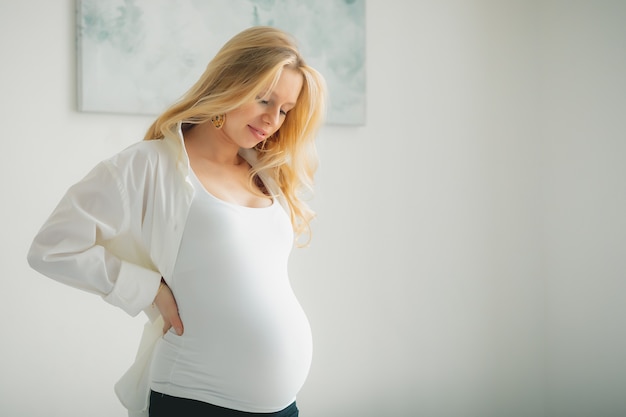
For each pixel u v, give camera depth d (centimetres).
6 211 192
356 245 241
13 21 191
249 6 218
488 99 264
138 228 134
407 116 249
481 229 264
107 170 129
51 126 196
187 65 209
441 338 258
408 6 249
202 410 133
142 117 207
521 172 271
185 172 134
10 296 193
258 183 162
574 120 263
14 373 194
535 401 274
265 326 135
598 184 257
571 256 266
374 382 246
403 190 249
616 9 251
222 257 134
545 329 274
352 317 241
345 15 234
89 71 196
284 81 142
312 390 235
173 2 207
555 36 268
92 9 196
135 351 209
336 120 233
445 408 259
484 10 263
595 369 261
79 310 202
